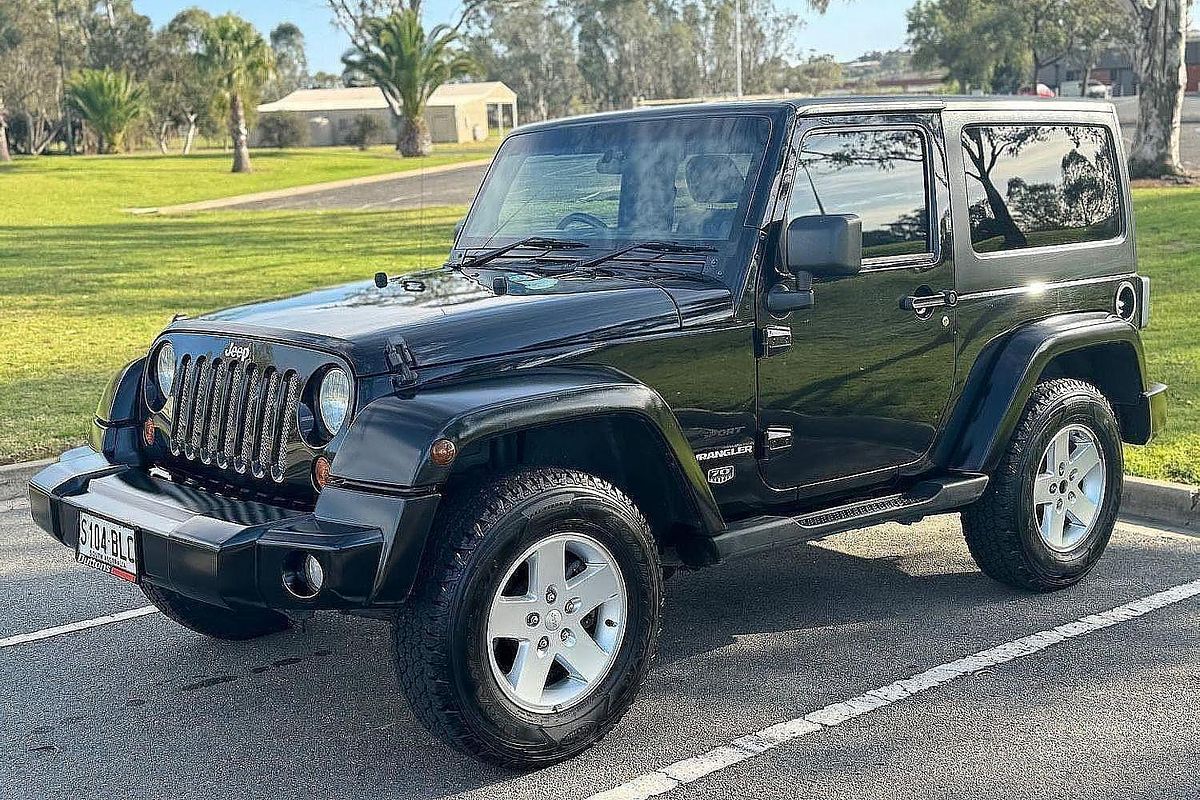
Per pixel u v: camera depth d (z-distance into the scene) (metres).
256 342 4.29
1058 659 5.03
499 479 4.03
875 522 5.02
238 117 53.25
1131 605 5.62
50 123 84.50
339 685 4.96
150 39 84.75
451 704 3.89
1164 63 26.78
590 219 5.14
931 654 5.11
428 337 4.10
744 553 4.63
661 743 4.36
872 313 5.02
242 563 3.87
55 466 4.81
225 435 4.40
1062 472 5.71
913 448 5.31
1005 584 5.79
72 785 4.17
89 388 10.75
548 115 106.25
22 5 82.81
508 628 4.01
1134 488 7.07
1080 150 5.94
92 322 14.76
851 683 4.84
